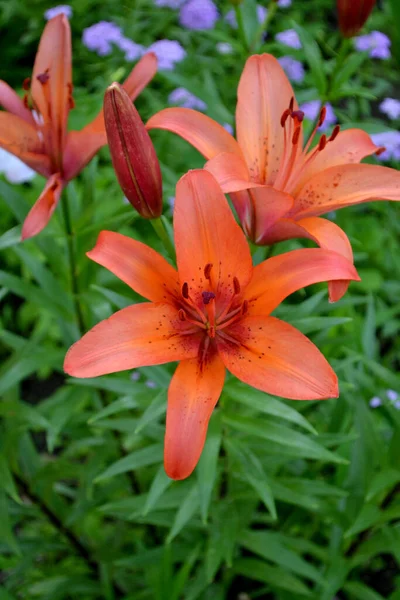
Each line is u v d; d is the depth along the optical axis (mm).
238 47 697
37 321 1073
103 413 514
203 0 1103
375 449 597
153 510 631
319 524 745
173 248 482
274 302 427
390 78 1454
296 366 408
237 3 669
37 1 1324
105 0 1290
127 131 435
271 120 484
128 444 578
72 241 595
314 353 407
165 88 1136
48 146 516
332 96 623
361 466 602
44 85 499
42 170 524
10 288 612
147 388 557
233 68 1164
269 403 465
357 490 604
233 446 530
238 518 583
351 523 608
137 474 718
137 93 520
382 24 1367
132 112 433
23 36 1368
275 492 576
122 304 535
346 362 564
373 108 1391
